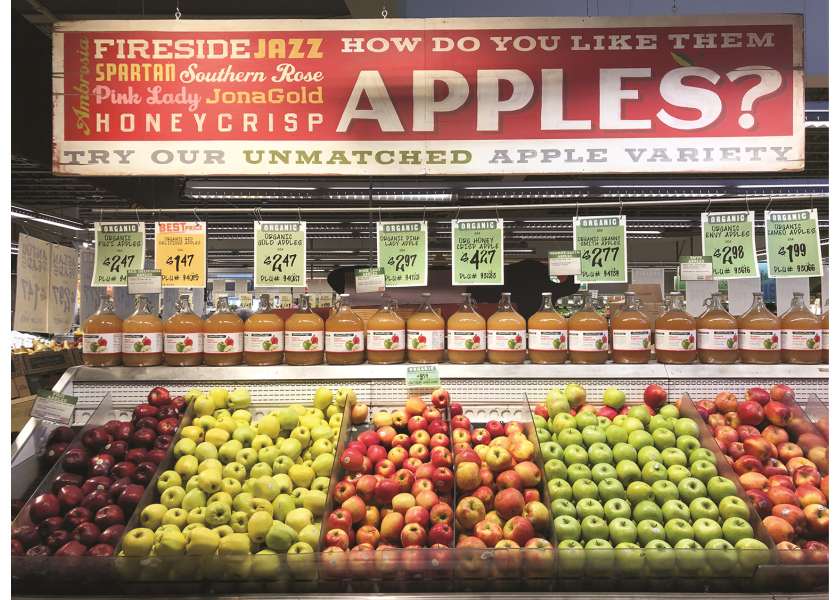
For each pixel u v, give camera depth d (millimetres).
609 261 2354
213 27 2248
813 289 5926
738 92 2227
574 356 2252
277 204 7000
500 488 1706
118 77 2236
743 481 1740
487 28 2260
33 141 2889
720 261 2352
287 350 2254
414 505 1612
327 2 4270
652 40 2238
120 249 2354
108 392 2139
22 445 1857
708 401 2049
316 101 2260
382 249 2422
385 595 1457
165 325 2246
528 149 2266
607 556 1433
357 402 2141
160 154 2236
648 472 1698
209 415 2031
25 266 2283
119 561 1418
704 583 1465
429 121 2268
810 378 2129
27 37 2848
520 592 1465
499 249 2375
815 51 3539
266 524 1518
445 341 2592
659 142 2244
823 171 5617
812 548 1485
